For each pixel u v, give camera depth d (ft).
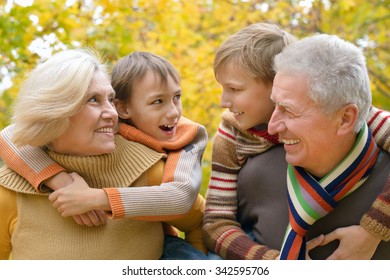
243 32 9.42
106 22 16.44
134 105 9.59
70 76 8.38
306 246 8.66
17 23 15.87
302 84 8.07
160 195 8.67
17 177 8.86
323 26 20.98
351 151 8.43
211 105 17.69
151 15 17.10
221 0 18.63
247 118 9.37
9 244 9.24
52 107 8.30
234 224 9.73
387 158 8.70
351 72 8.05
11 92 15.47
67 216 8.70
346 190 8.47
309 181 8.55
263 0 19.48
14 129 8.62
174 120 9.68
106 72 9.12
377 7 21.33
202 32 18.81
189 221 10.11
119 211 8.37
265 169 9.45
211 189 9.99
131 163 9.22
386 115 8.86
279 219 9.30
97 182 9.00
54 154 8.79
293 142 8.42
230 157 9.92
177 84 9.71
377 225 8.22
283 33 9.46
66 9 15.80
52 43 16.01
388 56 22.21
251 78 9.14
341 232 8.47
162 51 16.71
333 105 8.02
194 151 9.69
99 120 8.63
